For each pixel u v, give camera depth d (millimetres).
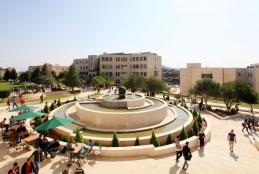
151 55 96938
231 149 16406
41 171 12383
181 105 36562
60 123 16062
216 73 64688
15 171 10711
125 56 98938
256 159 15062
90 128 20516
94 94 58000
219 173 12789
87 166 13172
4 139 17266
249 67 69688
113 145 16234
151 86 56000
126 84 62812
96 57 114625
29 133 17672
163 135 17859
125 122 20766
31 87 72750
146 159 14305
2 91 46125
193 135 19500
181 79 71250
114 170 12703
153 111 22109
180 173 12562
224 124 26094
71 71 64938
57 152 14961
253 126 23844
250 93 33125
